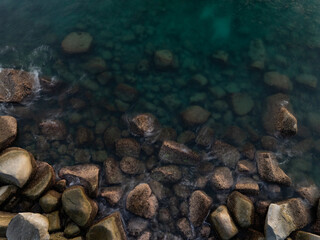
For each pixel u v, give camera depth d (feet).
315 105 29.43
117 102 27.66
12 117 25.21
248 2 35.68
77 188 22.30
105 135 25.94
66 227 21.16
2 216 20.81
